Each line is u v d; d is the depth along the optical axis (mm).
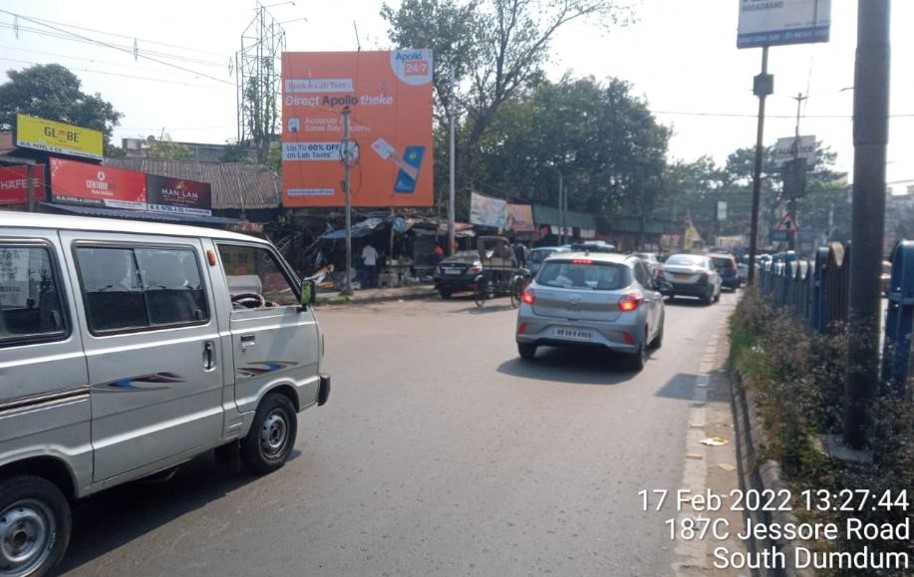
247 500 4859
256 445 5223
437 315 17156
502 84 30375
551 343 9914
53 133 20281
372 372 9406
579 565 3990
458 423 6934
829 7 13500
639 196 46938
